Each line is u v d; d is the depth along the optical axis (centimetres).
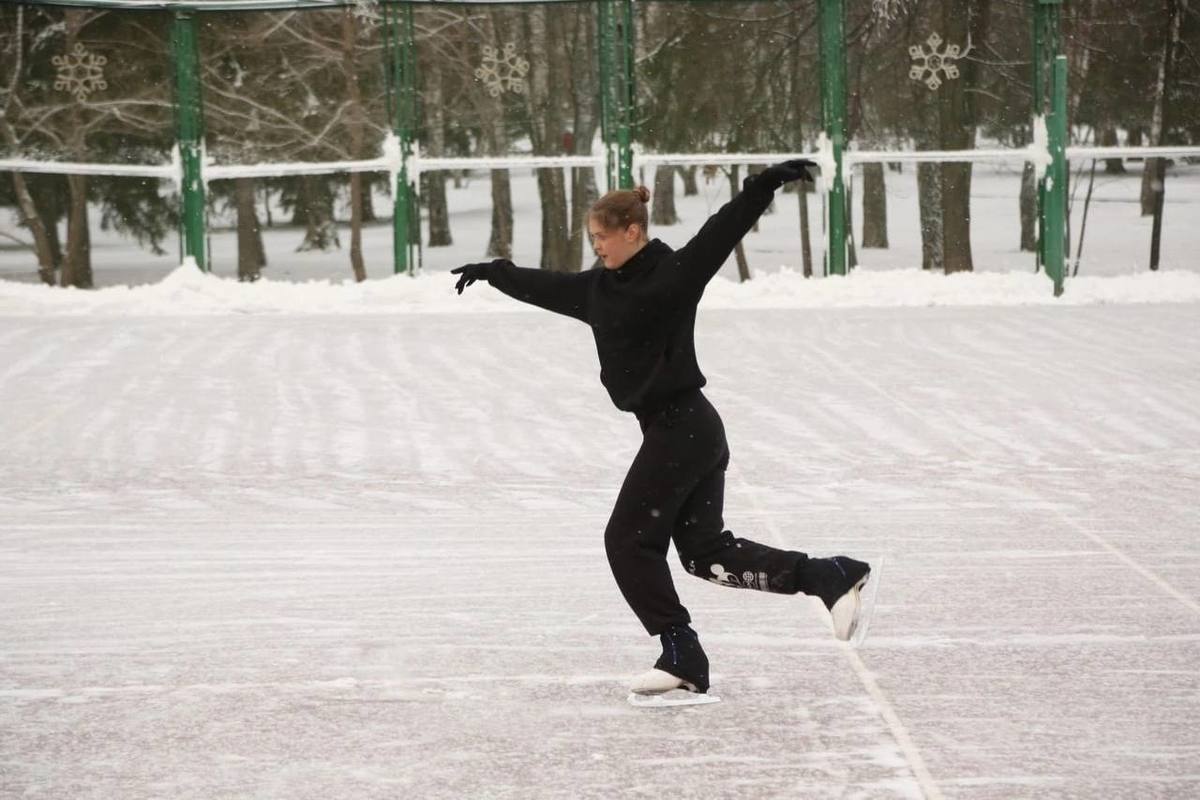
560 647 2014
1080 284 6912
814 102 7006
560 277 1756
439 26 7069
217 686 1850
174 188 7188
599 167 7050
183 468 3394
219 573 2455
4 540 2714
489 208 11106
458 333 5894
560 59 7106
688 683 1742
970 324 5966
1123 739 1623
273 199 9231
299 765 1572
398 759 1587
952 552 2541
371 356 5234
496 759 1584
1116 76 7150
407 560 2538
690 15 6988
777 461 3384
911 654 1962
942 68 7012
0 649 2022
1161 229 7162
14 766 1576
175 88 7012
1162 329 5694
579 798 1470
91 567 2503
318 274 8750
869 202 8275
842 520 2802
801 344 5428
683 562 1769
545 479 3238
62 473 3338
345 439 3725
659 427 1716
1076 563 2456
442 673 1900
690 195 7206
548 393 4403
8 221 7288
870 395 4278
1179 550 2538
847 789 1483
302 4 6900
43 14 6975
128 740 1653
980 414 3950
